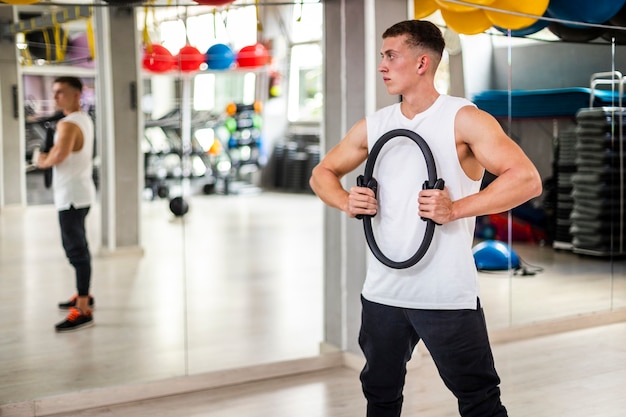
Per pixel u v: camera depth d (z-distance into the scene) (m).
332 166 2.41
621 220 5.01
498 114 4.55
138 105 5.80
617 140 5.04
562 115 4.79
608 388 3.59
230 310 5.22
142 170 6.01
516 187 2.05
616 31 4.82
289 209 10.10
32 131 4.43
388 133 2.19
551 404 3.37
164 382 3.59
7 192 4.42
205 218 9.23
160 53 5.48
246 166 10.92
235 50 6.05
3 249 4.71
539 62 4.63
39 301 4.83
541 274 4.79
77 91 4.54
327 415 3.27
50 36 4.47
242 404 3.44
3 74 4.29
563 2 4.45
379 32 3.79
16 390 3.52
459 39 4.31
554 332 4.68
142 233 6.07
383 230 2.25
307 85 11.24
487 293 4.59
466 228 2.21
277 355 4.10
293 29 8.71
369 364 2.35
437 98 2.23
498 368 3.93
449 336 2.18
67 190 4.58
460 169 2.20
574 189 4.99
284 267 6.79
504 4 4.13
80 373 3.79
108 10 5.25
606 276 4.93
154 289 5.61
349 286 3.95
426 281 2.18
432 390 3.57
